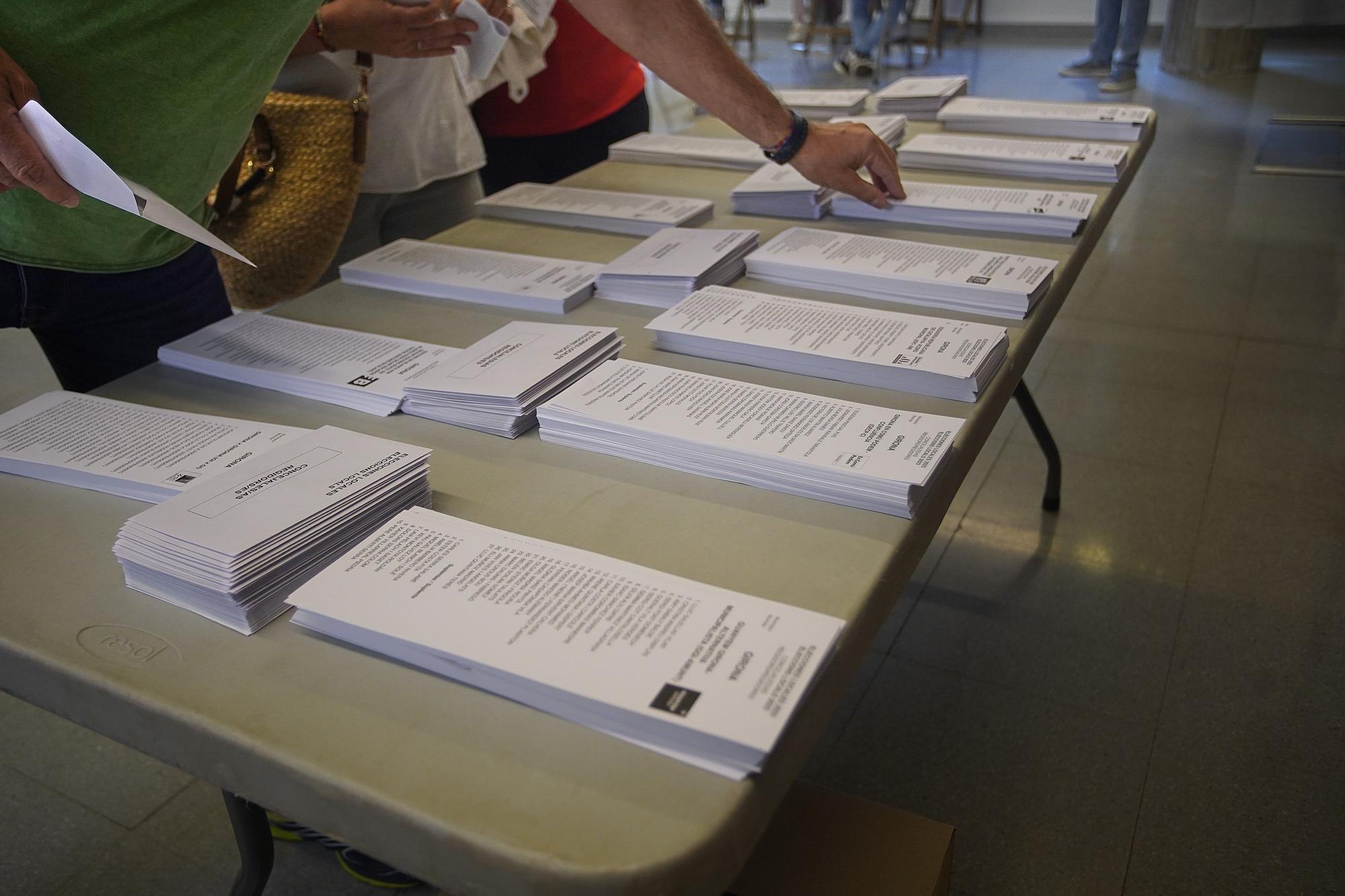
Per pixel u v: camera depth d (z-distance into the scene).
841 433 0.82
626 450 0.87
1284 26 5.27
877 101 2.01
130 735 0.64
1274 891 1.30
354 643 0.65
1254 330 2.75
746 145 1.84
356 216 1.69
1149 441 2.30
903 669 1.72
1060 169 1.54
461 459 0.89
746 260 1.24
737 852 0.53
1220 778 1.46
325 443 0.83
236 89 1.03
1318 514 2.01
